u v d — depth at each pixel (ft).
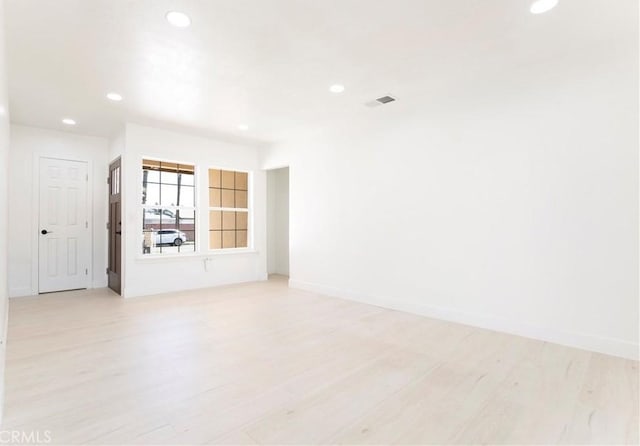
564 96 9.31
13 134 15.14
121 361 8.32
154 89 11.40
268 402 6.52
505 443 5.35
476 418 6.01
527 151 9.95
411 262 12.71
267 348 9.21
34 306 13.53
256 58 9.39
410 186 12.72
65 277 16.55
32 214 15.62
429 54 9.29
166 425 5.78
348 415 6.10
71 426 5.73
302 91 11.70
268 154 19.27
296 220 17.49
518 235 10.12
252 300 14.76
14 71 10.03
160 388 7.02
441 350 9.06
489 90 10.67
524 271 10.00
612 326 8.61
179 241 17.29
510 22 7.82
